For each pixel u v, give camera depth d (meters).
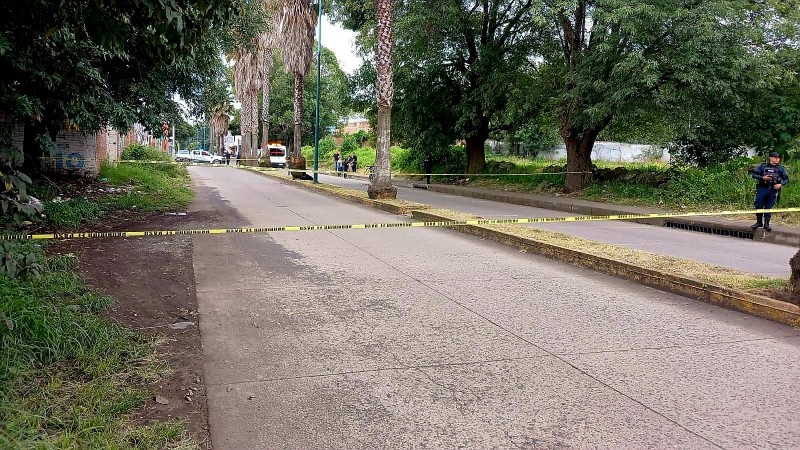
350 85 30.66
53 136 14.04
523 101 22.22
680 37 16.44
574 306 6.03
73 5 5.51
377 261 8.23
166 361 4.39
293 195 19.12
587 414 3.64
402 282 7.01
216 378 4.16
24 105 8.14
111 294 5.99
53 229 9.58
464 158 33.34
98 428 3.29
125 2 5.34
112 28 5.47
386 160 16.70
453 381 4.14
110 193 15.45
